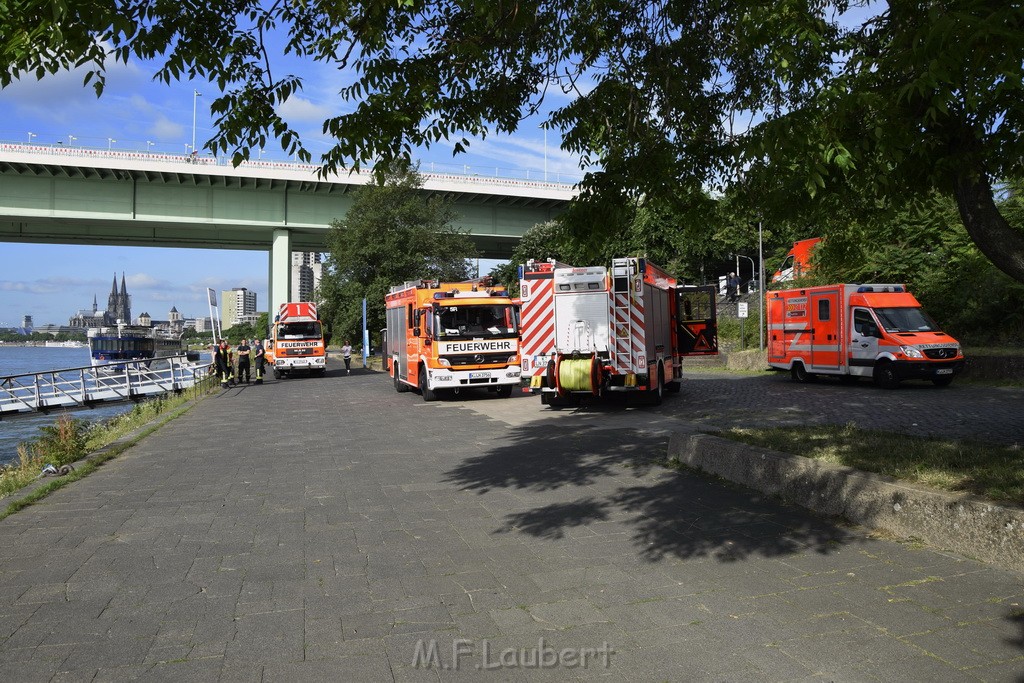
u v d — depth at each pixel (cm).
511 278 4331
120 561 530
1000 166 592
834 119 518
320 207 4747
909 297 1906
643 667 349
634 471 810
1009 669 334
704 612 412
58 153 4050
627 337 1523
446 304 1980
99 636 395
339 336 4825
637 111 707
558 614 416
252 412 1766
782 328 2216
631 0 721
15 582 485
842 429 865
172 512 684
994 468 577
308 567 511
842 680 330
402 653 369
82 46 468
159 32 527
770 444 781
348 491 768
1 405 2566
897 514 539
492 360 1981
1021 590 425
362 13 587
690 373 2900
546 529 592
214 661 362
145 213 4391
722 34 696
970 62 443
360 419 1537
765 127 530
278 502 722
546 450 993
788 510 622
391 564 514
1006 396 1541
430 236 4566
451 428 1320
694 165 732
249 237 5181
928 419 1202
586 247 739
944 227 2266
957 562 475
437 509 674
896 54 518
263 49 566
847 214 736
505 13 610
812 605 416
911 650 356
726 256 4066
